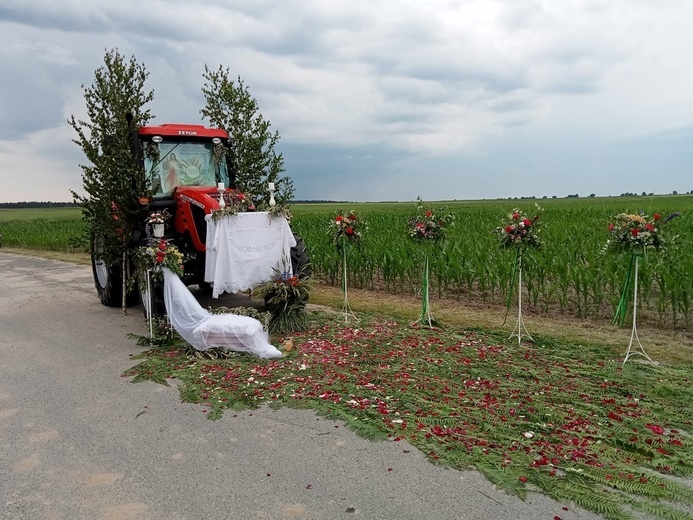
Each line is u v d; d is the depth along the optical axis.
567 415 3.72
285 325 6.27
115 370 5.09
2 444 3.56
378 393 4.21
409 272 8.93
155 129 7.56
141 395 4.41
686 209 20.64
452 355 5.18
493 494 2.80
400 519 2.60
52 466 3.24
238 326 5.37
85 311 7.99
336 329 6.30
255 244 6.39
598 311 7.08
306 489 2.89
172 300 5.68
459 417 3.71
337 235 7.06
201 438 3.57
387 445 3.38
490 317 6.91
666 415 3.72
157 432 3.68
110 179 7.20
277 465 3.17
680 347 5.41
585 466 3.03
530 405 3.89
